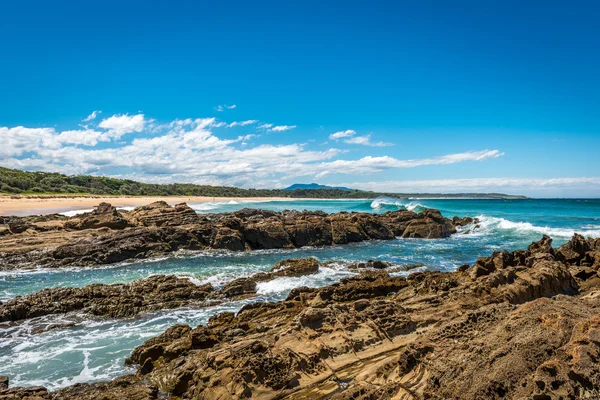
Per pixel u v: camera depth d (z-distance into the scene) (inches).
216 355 360.5
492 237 1441.9
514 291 507.5
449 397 259.3
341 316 415.2
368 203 3769.7
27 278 853.8
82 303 629.9
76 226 1293.1
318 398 308.3
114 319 595.2
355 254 1144.8
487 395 249.6
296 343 374.6
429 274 700.0
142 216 1392.7
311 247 1283.2
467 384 263.4
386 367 326.6
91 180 4795.8
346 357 362.6
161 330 554.3
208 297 686.5
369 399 286.2
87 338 529.0
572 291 557.9
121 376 409.1
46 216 1535.4
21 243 1076.5
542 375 238.7
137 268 954.1
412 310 466.6
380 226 1473.9
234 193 6801.2
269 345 369.1
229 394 314.8
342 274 842.8
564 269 574.2
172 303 649.0
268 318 528.7
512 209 3026.6
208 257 1096.8
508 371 259.9
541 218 2123.5
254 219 1497.3
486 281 526.9
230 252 1171.9
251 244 1252.5
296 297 613.9
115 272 910.4
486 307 392.5
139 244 1078.4
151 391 354.3
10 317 586.2
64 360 466.0
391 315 428.8
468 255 1106.1
